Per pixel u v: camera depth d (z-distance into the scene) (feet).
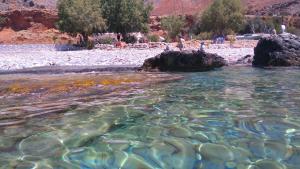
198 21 252.42
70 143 15.39
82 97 28.43
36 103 26.27
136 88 32.73
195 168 12.53
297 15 327.26
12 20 265.95
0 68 78.95
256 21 260.01
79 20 165.17
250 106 22.63
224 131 16.92
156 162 13.11
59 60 91.91
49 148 14.78
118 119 19.57
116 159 13.43
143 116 20.24
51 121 19.42
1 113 22.22
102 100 26.23
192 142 15.31
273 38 63.72
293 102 23.84
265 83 35.22
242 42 144.46
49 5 418.92
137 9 188.85
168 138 15.93
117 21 186.09
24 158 13.65
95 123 18.71
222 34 204.85
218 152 14.08
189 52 57.67
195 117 19.80
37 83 38.37
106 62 83.92
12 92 33.01
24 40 247.09
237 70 53.72
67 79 42.22
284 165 12.78
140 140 15.65
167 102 24.59
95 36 179.32
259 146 14.74
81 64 82.48
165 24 217.15
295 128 17.24
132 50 118.62
